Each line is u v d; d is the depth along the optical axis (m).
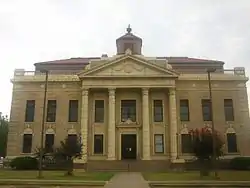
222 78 52.81
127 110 51.91
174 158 47.81
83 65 57.66
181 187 22.59
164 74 50.47
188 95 52.47
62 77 53.50
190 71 56.56
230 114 52.09
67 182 24.72
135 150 50.25
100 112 51.81
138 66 50.94
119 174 36.81
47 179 27.33
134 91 52.16
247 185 23.05
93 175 33.81
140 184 24.11
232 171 42.50
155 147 50.22
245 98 52.44
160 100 52.16
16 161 46.28
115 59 50.84
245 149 50.41
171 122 49.53
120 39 60.88
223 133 51.00
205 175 33.03
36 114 52.50
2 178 28.00
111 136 48.97
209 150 33.31
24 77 53.78
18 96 53.28
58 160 44.41
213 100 52.34
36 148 48.22
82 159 46.94
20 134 51.78
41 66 57.69
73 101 53.00
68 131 51.50
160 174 36.09
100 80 50.72
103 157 49.66
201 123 51.31
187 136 50.78
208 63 57.16
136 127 50.62
